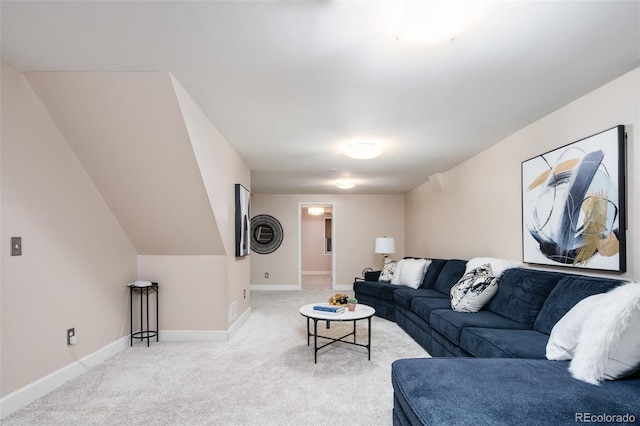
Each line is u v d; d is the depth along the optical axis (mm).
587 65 2156
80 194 2922
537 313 2617
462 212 4805
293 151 4250
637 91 2182
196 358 3230
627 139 2236
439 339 3129
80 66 2184
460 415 1308
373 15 1658
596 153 2414
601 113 2445
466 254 4648
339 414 2176
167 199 3258
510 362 1811
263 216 8031
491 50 1985
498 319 2855
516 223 3473
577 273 2625
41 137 2490
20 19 1688
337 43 1908
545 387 1500
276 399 2379
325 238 11367
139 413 2180
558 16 1680
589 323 1688
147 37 1854
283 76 2307
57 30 1790
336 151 4242
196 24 1730
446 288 4305
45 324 2496
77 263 2869
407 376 1715
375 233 8039
